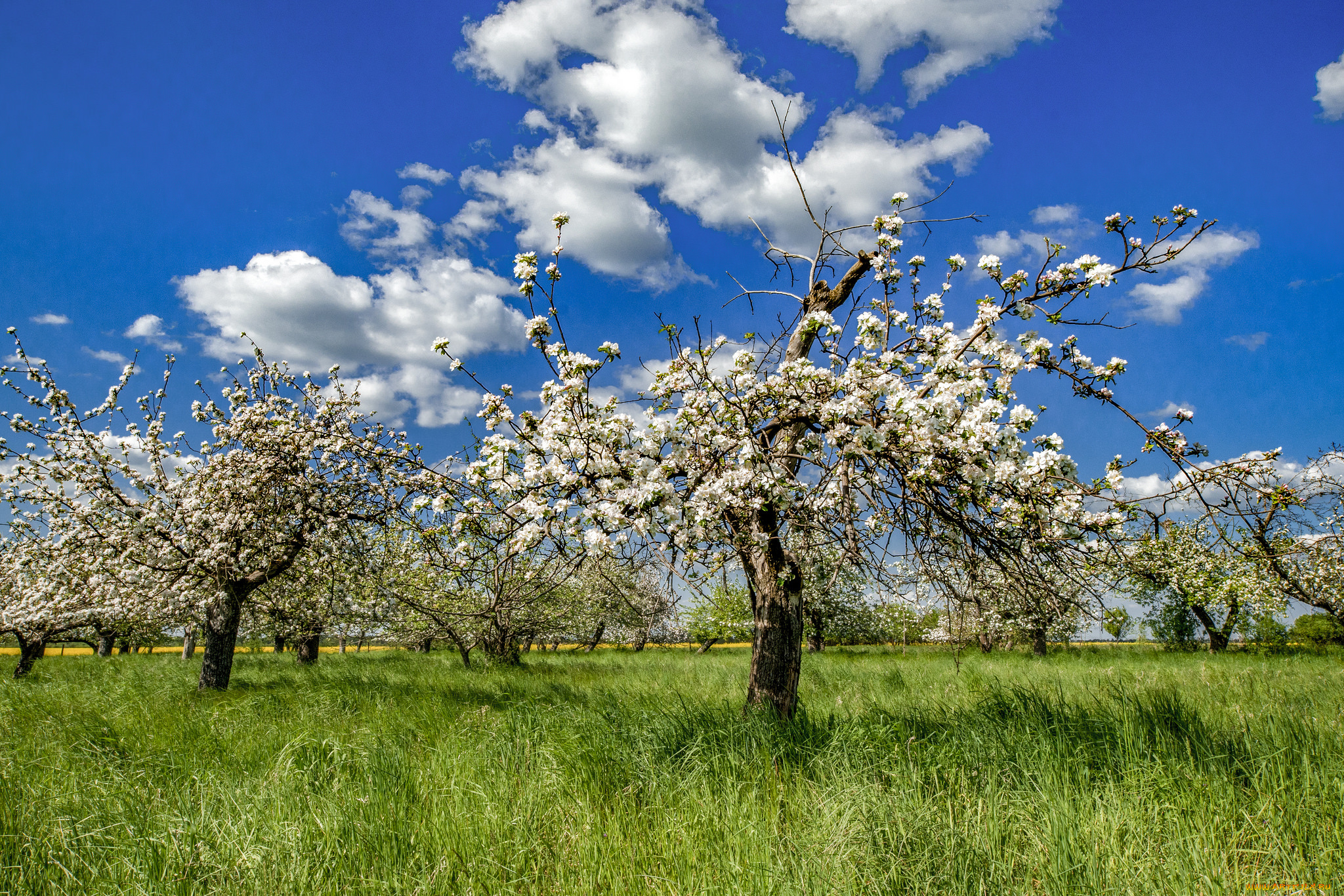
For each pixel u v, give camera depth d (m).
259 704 7.68
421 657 18.25
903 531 4.38
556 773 4.18
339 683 9.67
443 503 4.79
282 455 9.51
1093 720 4.60
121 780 4.25
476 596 7.60
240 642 23.36
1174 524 4.31
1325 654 18.00
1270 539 6.84
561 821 3.53
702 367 4.88
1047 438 4.00
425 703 7.44
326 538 9.89
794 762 4.30
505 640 12.94
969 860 2.93
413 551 9.59
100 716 6.21
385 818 3.41
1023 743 4.24
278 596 12.47
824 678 10.98
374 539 10.53
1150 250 4.45
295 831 3.24
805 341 5.83
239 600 9.80
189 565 9.41
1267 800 3.39
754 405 4.89
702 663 15.83
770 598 5.58
